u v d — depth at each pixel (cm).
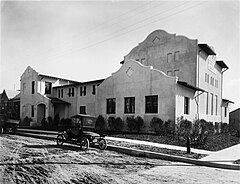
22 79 4019
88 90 3256
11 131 2327
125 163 1003
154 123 2083
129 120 2267
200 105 2633
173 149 1359
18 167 848
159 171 872
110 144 1470
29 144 1487
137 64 2373
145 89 2278
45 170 818
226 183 727
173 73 2745
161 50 2888
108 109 2616
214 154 1277
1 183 662
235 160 1092
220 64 3409
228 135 2611
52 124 3266
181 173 852
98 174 789
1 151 1174
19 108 4131
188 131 1727
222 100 3569
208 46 2639
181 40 2711
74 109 3444
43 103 3478
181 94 2153
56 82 3884
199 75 2627
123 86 2478
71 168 861
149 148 1353
